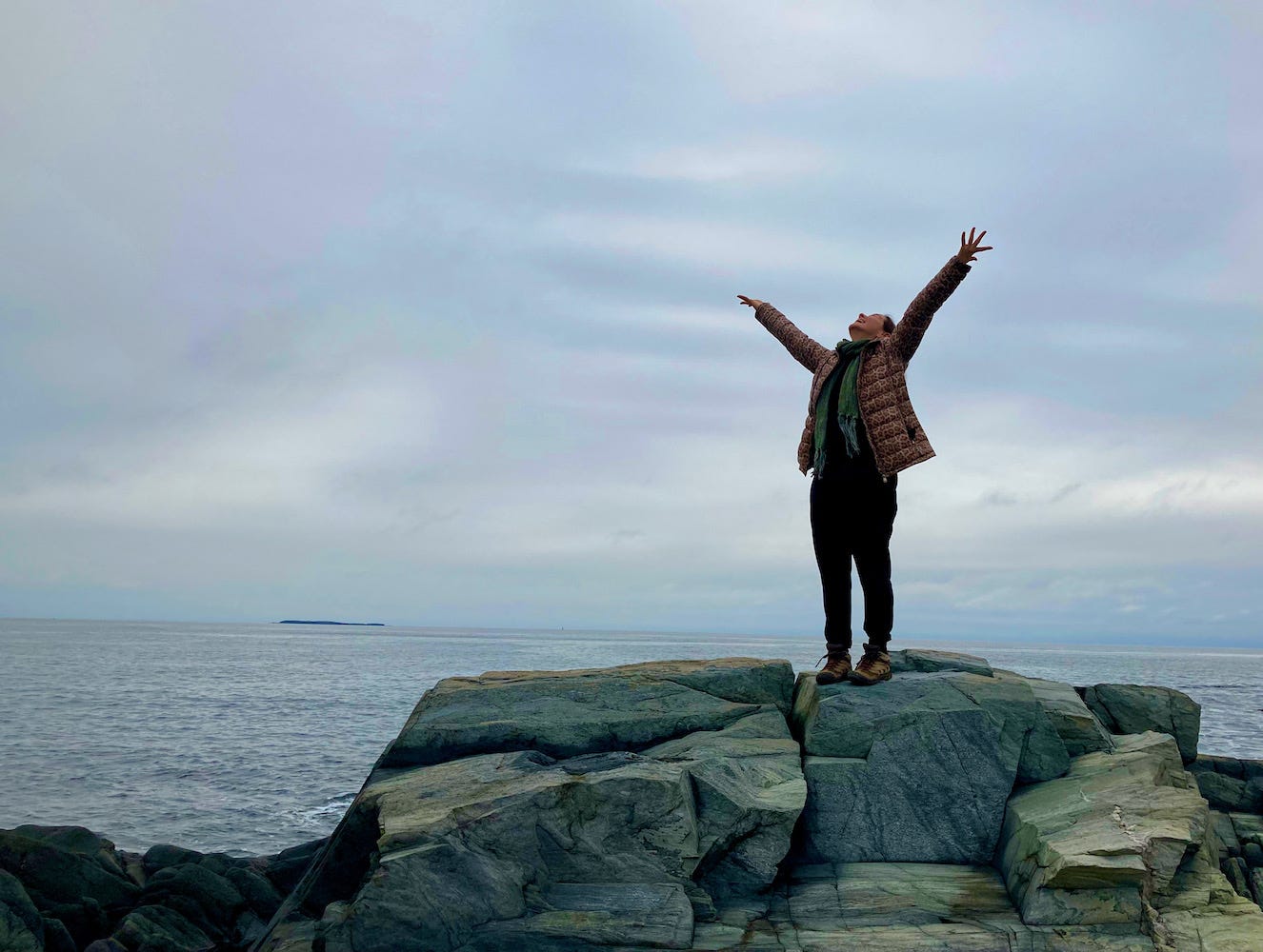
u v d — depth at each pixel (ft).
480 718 26.37
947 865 22.35
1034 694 27.55
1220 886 19.80
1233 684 318.45
